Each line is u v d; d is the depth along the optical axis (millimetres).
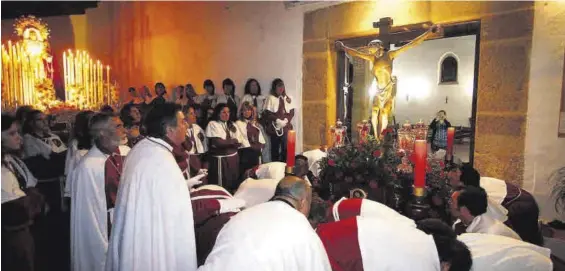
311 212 1899
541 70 3180
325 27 4570
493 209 2557
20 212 2508
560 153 3133
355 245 1589
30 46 6605
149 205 1834
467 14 3553
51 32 8852
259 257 1348
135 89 7457
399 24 3971
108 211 2584
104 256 2578
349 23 4348
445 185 2398
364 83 5547
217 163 4617
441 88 10398
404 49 3100
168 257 1822
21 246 2510
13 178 2539
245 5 5445
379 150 2303
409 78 10680
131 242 1836
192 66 6383
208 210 2066
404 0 3912
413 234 1615
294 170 2398
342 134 2672
